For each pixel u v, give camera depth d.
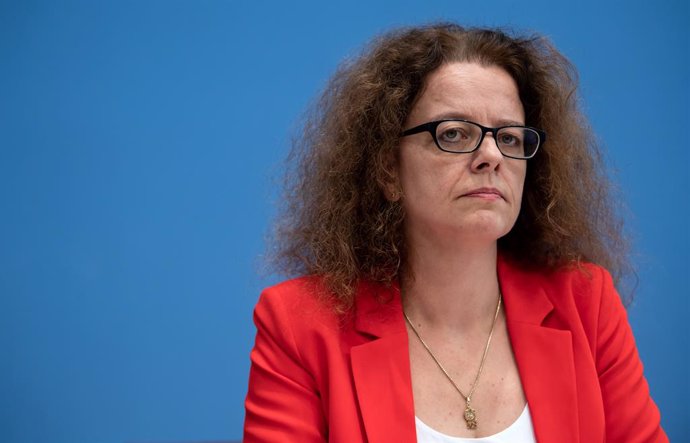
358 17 15.21
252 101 15.05
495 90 7.67
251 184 15.00
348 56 8.83
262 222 14.98
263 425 7.65
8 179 14.80
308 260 8.51
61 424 14.62
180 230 14.89
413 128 7.70
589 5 15.02
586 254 8.77
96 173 14.82
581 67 14.96
